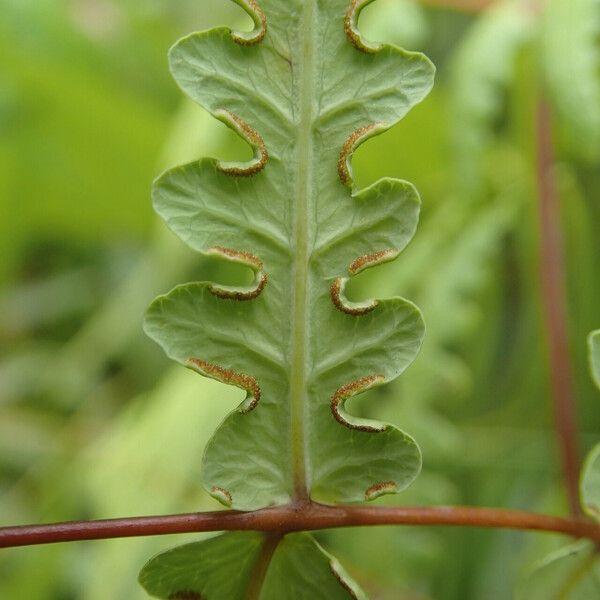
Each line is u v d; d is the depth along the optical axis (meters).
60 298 0.40
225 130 0.26
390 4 0.25
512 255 0.30
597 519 0.18
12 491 0.33
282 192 0.18
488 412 0.29
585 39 0.23
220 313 0.18
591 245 0.27
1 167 0.35
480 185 0.26
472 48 0.25
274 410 0.18
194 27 0.39
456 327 0.25
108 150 0.35
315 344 0.18
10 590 0.26
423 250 0.27
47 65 0.33
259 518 0.18
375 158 0.29
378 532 0.25
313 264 0.18
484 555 0.27
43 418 0.35
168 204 0.18
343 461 0.18
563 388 0.23
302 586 0.18
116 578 0.25
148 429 0.28
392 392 0.26
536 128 0.24
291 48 0.18
